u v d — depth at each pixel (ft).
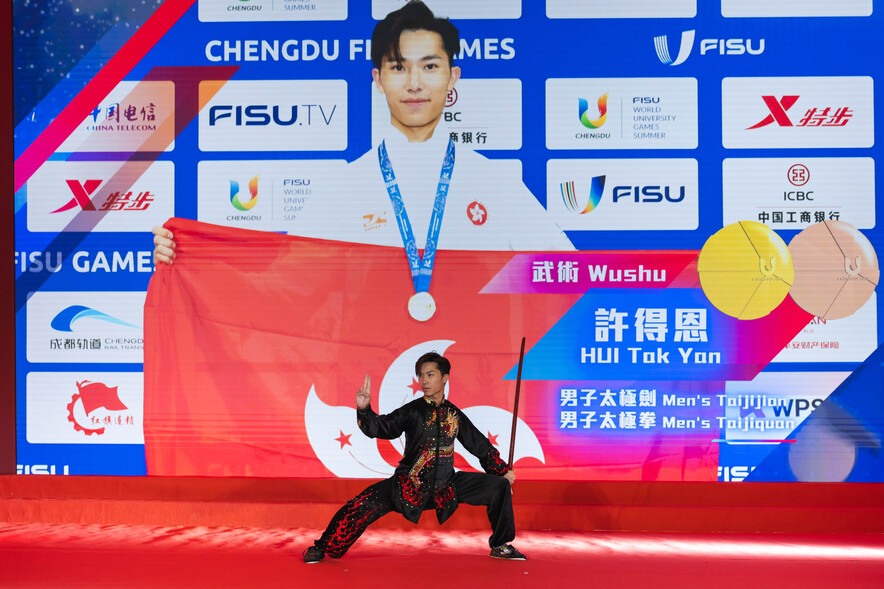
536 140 12.21
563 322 12.20
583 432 12.16
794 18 12.04
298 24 12.38
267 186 12.39
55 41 12.52
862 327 11.97
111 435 12.42
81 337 12.44
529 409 12.20
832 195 12.00
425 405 10.09
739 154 12.05
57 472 12.45
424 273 12.27
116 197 12.45
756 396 12.05
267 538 11.26
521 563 9.96
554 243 12.19
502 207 12.23
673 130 12.10
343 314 12.32
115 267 12.46
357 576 9.35
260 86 12.39
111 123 12.47
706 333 12.09
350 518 9.84
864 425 11.95
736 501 11.96
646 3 12.16
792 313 12.02
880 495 11.86
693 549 10.73
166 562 9.98
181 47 12.44
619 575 9.43
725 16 12.09
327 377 12.32
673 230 12.10
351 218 12.33
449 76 12.28
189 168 12.42
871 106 11.96
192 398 12.38
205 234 12.41
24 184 12.47
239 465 12.35
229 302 12.40
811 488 11.91
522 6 12.23
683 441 12.10
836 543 11.08
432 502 9.90
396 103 12.31
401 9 12.32
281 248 12.37
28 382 12.49
